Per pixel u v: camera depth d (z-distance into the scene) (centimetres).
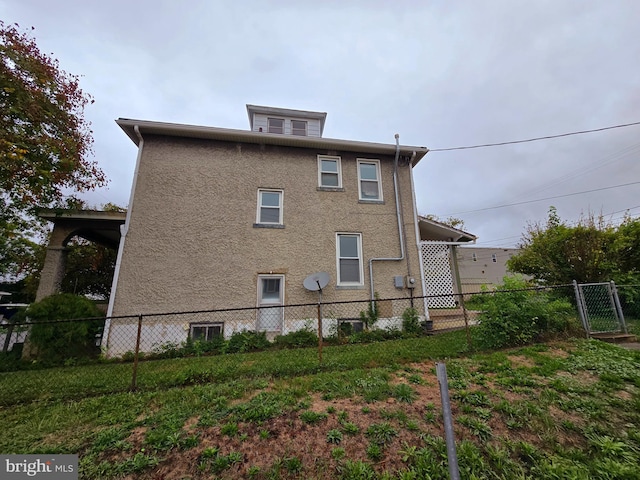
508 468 227
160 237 745
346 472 223
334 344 700
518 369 412
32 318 616
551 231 950
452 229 973
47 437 280
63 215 748
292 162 880
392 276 851
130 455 245
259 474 223
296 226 831
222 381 423
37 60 812
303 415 292
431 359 489
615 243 835
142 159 785
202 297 732
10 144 671
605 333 598
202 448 250
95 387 422
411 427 274
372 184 931
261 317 763
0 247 1319
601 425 279
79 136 927
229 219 793
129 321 684
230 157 841
